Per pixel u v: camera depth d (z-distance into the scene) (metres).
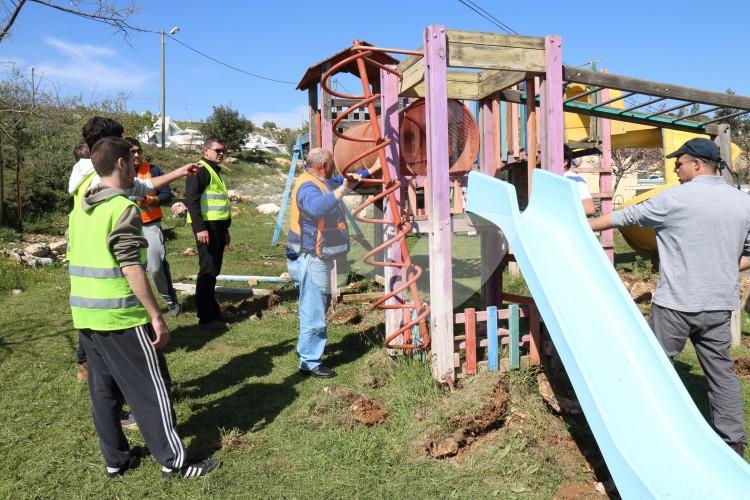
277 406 3.85
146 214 5.62
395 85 4.17
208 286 5.62
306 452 3.23
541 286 3.05
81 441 3.33
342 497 2.84
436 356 3.85
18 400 3.86
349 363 4.66
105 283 2.76
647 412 2.67
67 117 16.44
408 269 4.17
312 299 4.22
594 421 2.60
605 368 2.80
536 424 3.47
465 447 3.29
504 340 4.05
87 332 2.85
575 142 7.79
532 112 4.49
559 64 3.95
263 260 9.89
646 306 6.71
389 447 3.30
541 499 2.83
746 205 3.06
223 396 4.02
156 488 2.88
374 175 3.88
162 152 27.05
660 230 3.22
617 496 2.85
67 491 2.86
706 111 5.15
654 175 34.12
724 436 3.14
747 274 8.14
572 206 3.46
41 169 15.72
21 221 13.11
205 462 3.06
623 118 6.15
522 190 5.97
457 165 3.97
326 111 6.30
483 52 3.78
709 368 3.18
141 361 2.84
